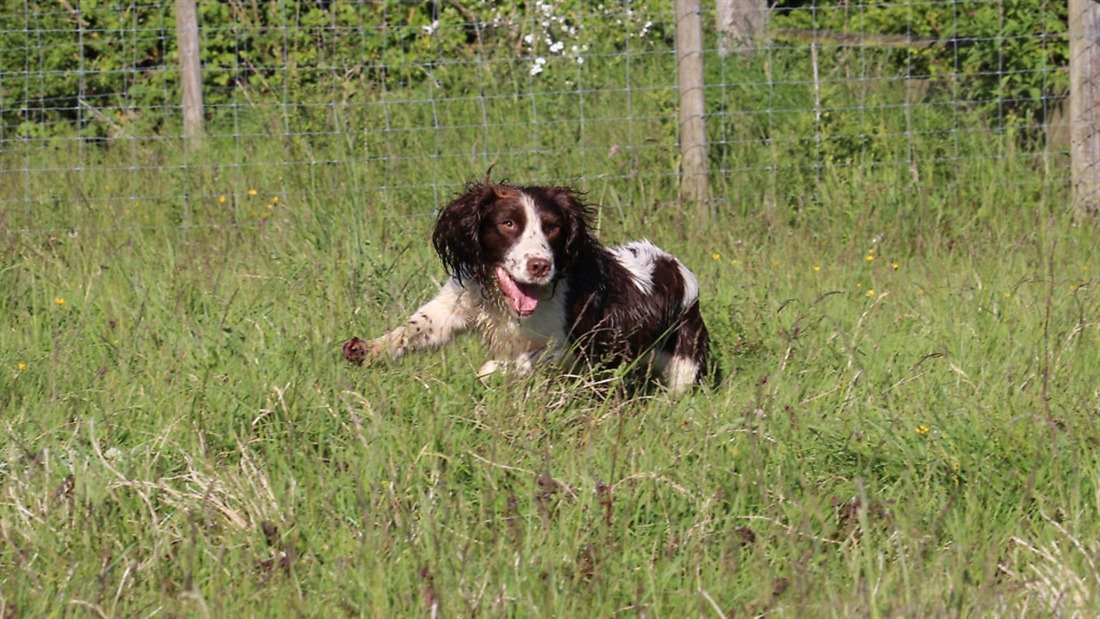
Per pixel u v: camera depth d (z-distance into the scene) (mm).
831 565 5141
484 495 5520
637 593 4762
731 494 5715
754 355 7914
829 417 6566
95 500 5355
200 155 12258
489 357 7500
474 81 13609
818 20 15055
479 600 4660
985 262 9961
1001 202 11219
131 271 9320
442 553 4973
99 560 5004
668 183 11312
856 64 12938
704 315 8828
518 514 5402
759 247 10273
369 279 8234
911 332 8336
